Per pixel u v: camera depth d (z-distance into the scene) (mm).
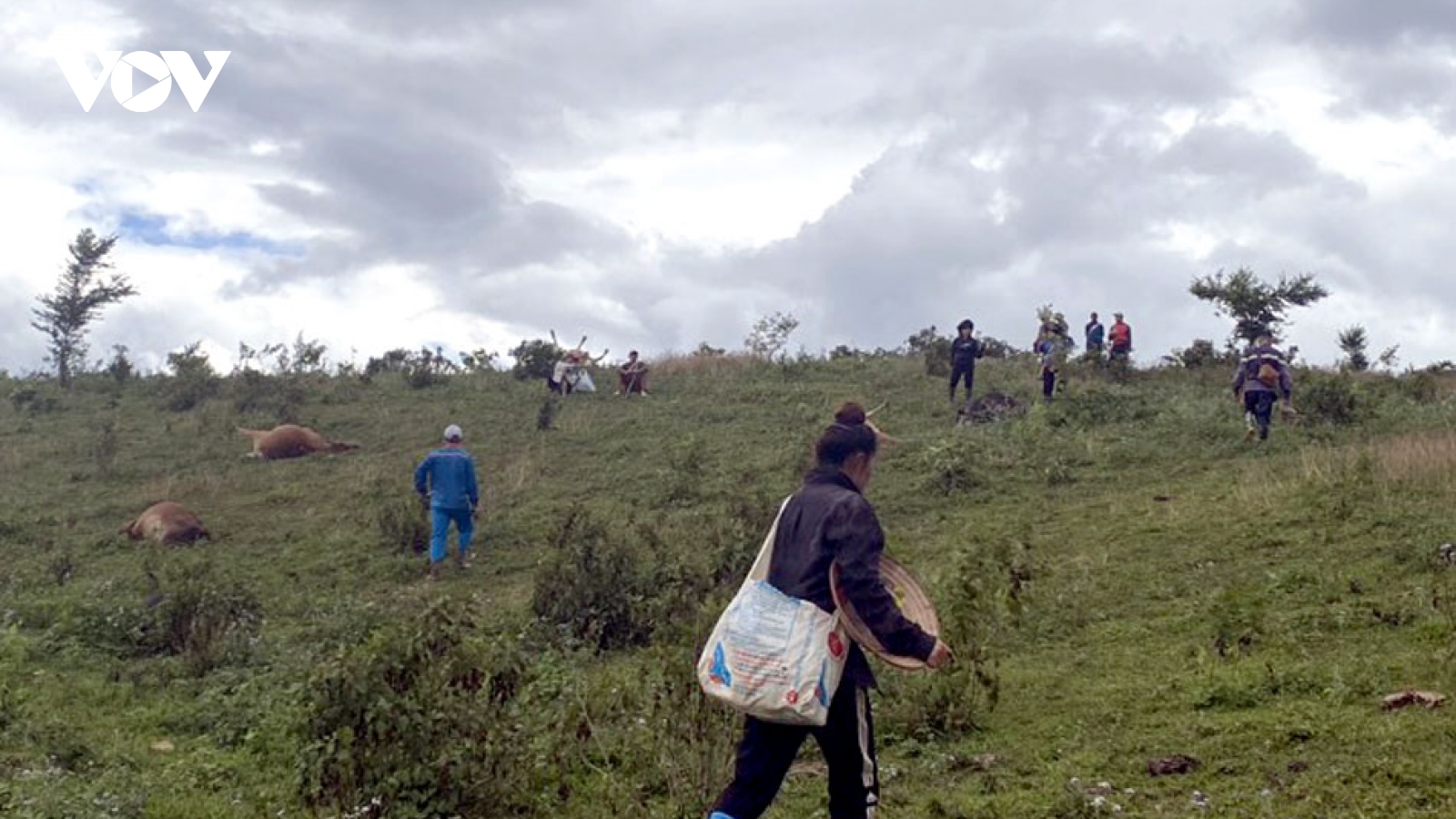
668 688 7602
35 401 28188
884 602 5410
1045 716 8664
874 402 25125
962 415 22984
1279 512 14312
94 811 7652
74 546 18359
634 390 27391
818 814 7156
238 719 10133
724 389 27266
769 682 5406
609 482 20453
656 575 13125
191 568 14852
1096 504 16516
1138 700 8742
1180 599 11727
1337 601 11000
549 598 12945
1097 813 6672
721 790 7242
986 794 7250
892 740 8438
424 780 7199
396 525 17672
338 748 7266
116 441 24516
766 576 5684
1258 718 7996
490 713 7574
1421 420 20281
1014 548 11922
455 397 27766
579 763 7906
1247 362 19828
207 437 25000
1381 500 14102
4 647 12453
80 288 32500
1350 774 6832
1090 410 22016
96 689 11281
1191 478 17578
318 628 13367
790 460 20312
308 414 26406
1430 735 7324
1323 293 30484
